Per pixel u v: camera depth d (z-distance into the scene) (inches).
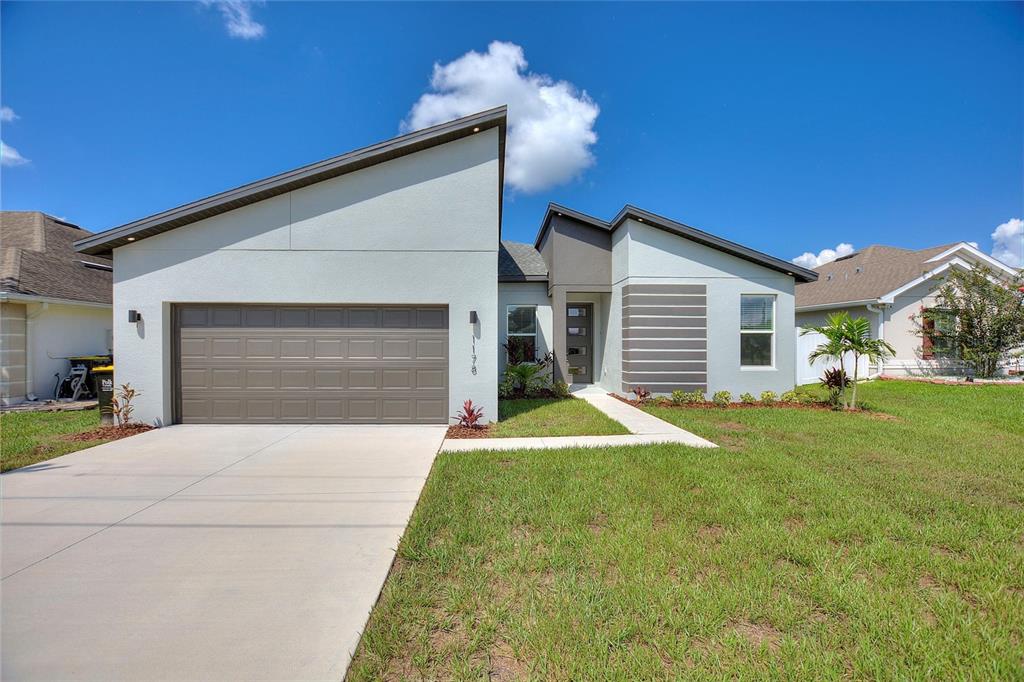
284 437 267.7
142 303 294.0
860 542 126.8
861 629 88.3
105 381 291.7
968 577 107.1
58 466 206.5
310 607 98.3
